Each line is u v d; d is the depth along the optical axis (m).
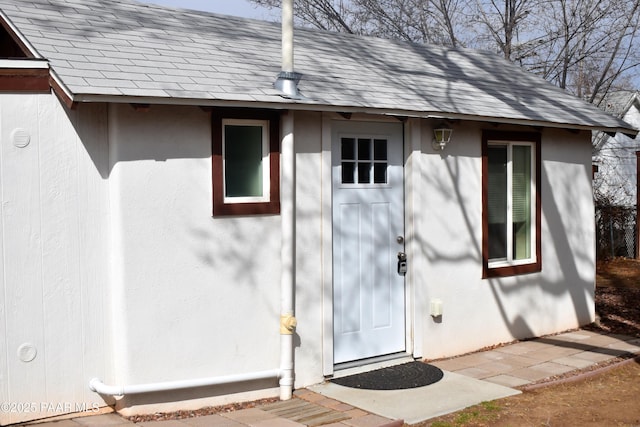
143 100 5.63
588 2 17.34
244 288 6.52
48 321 5.82
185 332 6.18
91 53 6.25
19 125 5.70
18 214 5.70
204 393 6.30
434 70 9.75
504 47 18.75
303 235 6.88
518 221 9.26
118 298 5.94
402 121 7.70
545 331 9.48
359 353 7.46
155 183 6.03
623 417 6.21
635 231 16.95
